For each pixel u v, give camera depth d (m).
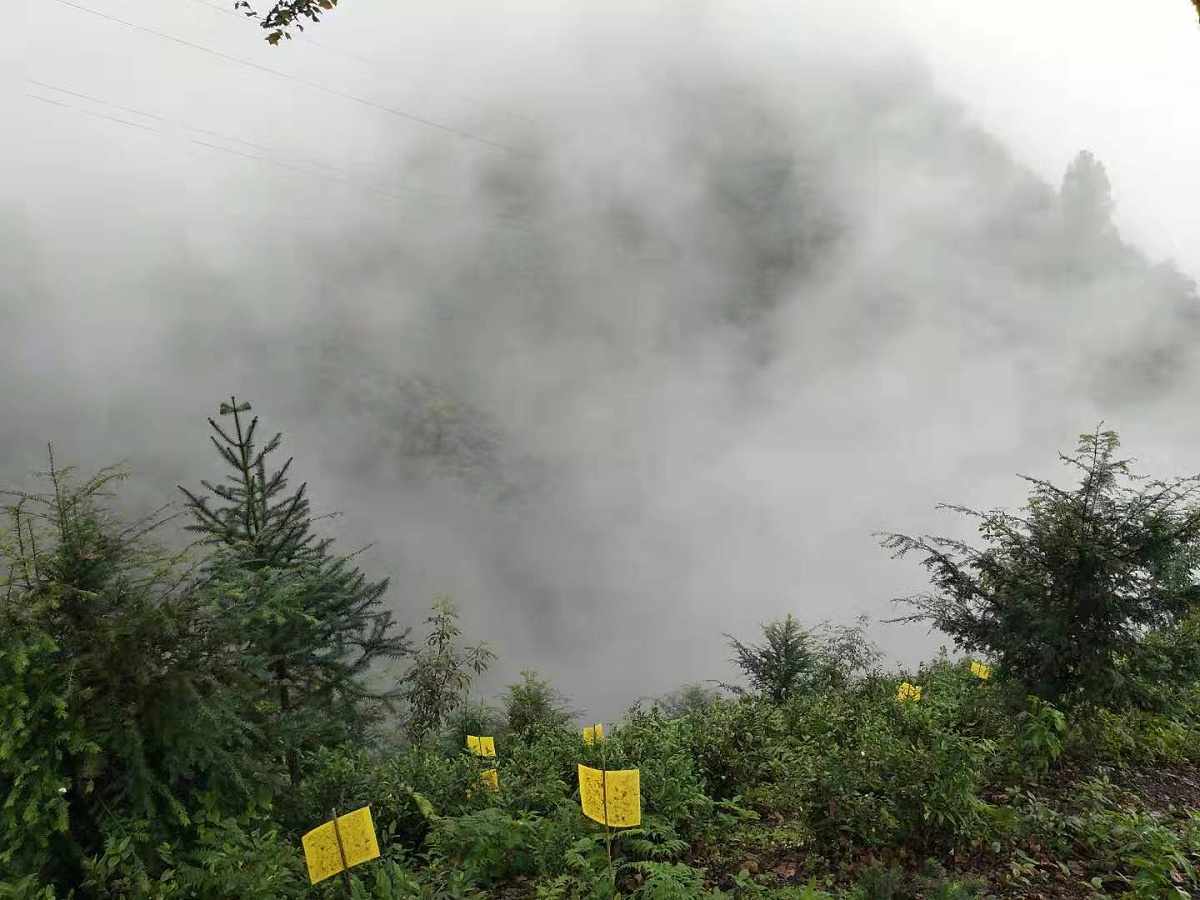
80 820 3.63
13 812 3.37
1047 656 6.15
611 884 4.11
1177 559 6.01
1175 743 6.54
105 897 3.42
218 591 4.29
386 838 5.11
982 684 7.23
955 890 3.74
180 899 3.54
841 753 5.50
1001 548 6.83
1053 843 4.73
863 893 3.88
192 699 3.78
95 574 3.95
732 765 6.33
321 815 5.16
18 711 3.40
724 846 5.12
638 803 4.09
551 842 4.89
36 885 3.26
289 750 4.93
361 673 6.73
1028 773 5.77
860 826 4.70
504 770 6.43
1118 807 5.22
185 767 3.73
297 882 4.05
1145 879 4.11
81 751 3.56
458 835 4.83
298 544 6.71
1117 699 6.12
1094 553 6.07
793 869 4.68
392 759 6.79
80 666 3.67
